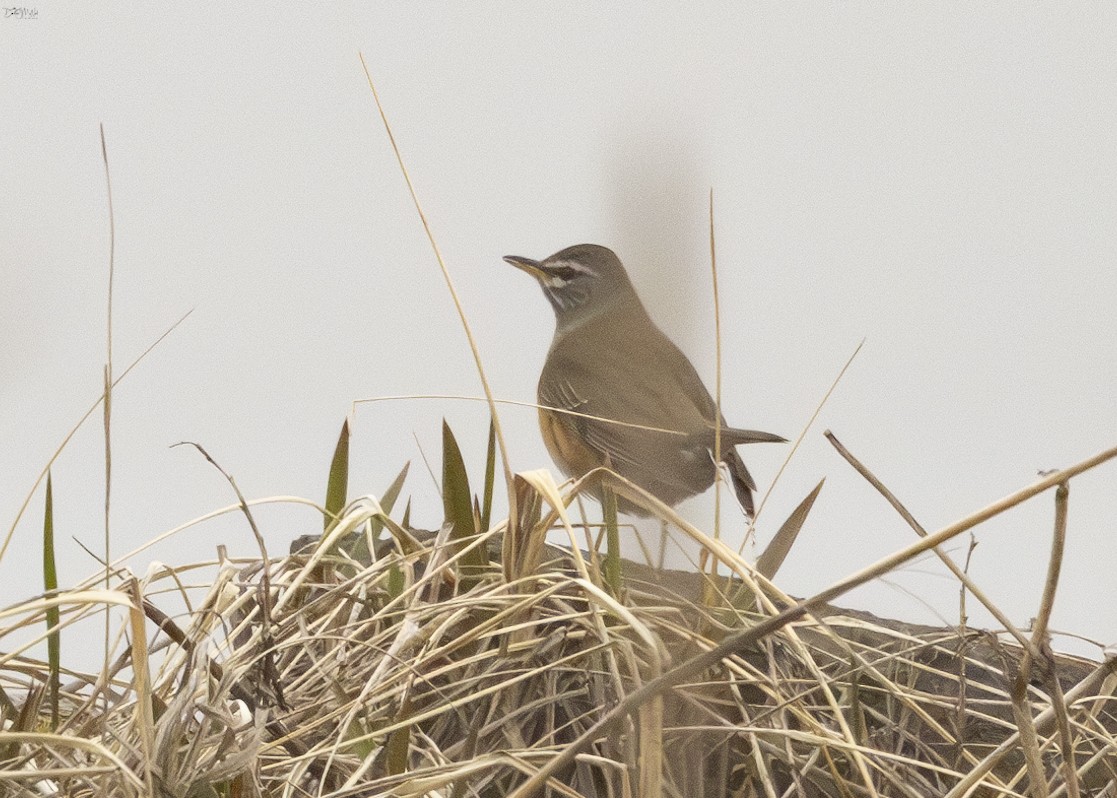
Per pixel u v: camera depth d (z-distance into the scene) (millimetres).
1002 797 6125
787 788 6422
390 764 5871
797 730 6461
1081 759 6473
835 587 4848
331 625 6703
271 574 6785
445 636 6578
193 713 5625
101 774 5160
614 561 6582
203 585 6824
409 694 5938
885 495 5547
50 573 5988
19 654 5707
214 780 5324
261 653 6148
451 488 7168
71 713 6129
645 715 5191
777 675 6707
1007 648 7016
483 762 5434
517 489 6727
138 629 5324
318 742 6125
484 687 6430
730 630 6461
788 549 7062
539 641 6406
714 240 6512
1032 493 4699
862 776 6195
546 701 6297
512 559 6684
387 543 7664
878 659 6691
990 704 6707
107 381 5633
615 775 6051
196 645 5812
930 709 6723
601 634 6008
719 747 6379
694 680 6230
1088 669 7000
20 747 5602
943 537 4750
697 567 6738
